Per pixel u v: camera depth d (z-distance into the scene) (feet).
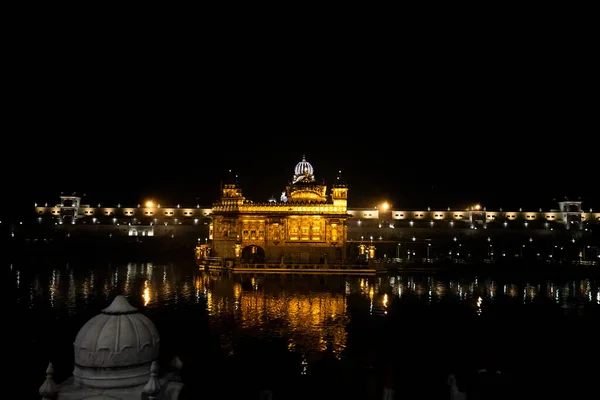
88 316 160.35
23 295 202.80
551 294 225.97
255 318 160.45
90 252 401.08
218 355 115.55
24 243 399.44
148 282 250.57
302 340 131.75
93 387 49.65
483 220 491.72
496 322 160.15
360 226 470.80
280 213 340.39
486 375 92.73
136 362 50.67
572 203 499.51
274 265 301.84
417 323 156.46
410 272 311.68
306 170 396.16
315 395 87.04
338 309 179.32
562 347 126.93
